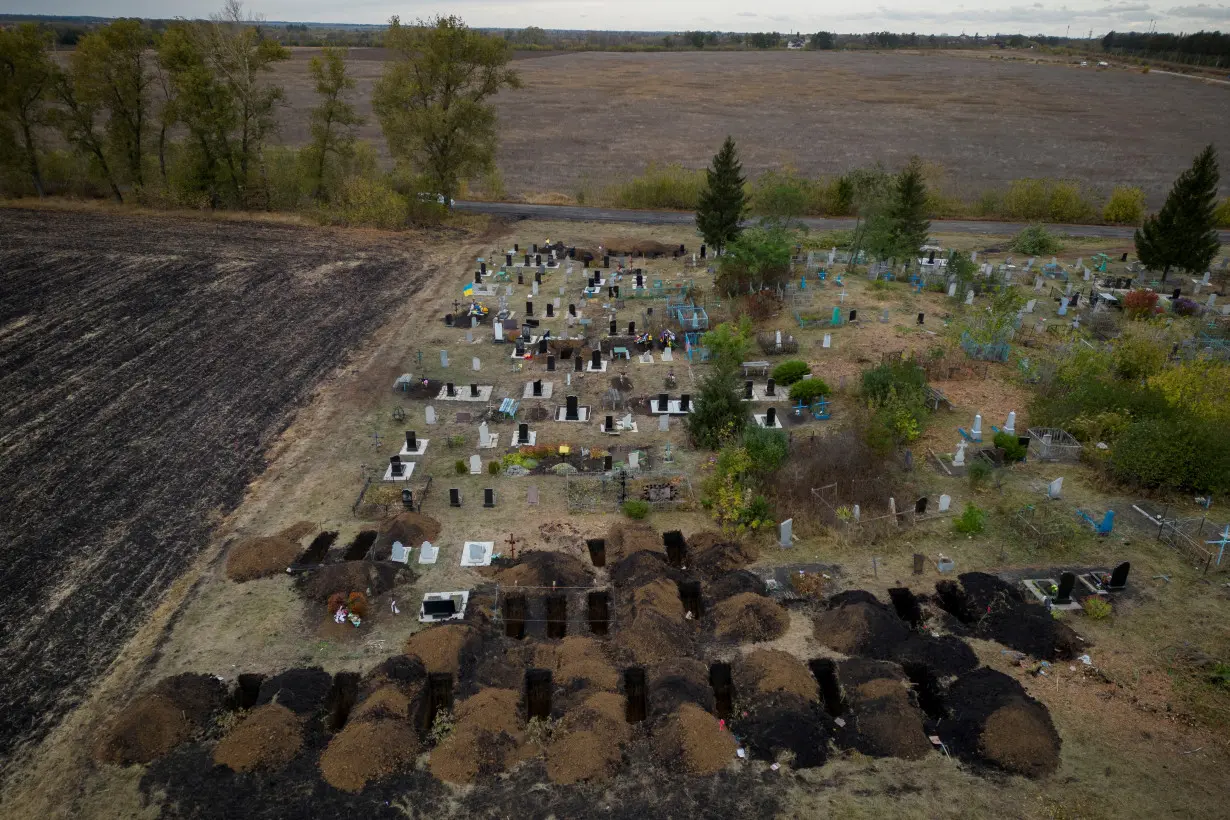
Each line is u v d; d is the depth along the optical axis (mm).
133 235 61062
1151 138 116062
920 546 26438
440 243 63188
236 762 18250
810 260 55969
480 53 67000
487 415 35344
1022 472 30734
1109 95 164250
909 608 23688
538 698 20891
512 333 44438
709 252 61625
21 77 64188
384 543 25953
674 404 36188
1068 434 32500
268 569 24844
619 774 18188
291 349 42156
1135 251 62844
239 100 69250
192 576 24625
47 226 62562
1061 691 20359
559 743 18781
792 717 19312
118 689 20328
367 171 72312
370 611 23234
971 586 24234
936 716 19938
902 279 55781
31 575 24469
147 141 78812
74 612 22984
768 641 22312
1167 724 19297
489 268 56719
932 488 29734
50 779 17922
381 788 17844
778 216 57719
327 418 35000
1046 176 91688
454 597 23500
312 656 21594
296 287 51375
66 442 32281
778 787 17859
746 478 28219
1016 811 17172
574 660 21281
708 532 26953
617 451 32375
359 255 58750
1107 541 26516
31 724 19297
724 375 33500
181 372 39031
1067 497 29047
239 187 70188
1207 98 160000
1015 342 43500
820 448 30344
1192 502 28656
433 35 65812
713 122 130250
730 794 17703
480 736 18766
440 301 49969
